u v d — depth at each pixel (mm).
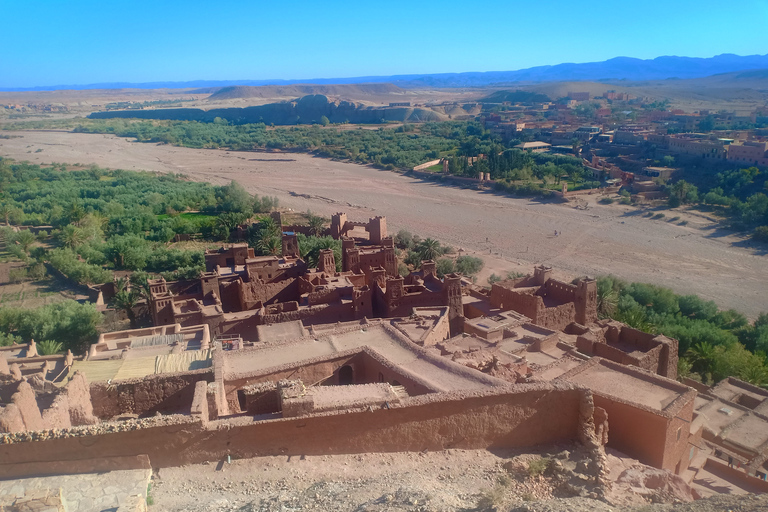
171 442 21953
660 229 138500
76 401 26812
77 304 67312
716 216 145250
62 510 18203
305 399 23062
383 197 177375
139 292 73875
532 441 25516
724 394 40906
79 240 112125
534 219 150000
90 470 21109
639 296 82938
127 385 28906
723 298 96688
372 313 56250
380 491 20453
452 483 21672
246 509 19047
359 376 33188
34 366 34000
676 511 17469
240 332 51812
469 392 24828
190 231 127562
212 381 29609
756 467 31656
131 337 41562
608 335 49344
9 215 131375
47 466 20828
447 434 24547
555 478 22266
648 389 28953
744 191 158250
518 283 59750
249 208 146375
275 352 33906
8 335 59688
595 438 25484
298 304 56938
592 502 19078
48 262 98938
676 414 26422
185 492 20469
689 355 58406
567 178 194250
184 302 57438
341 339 35719
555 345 42344
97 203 146875
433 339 43188
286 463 22484
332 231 119438
